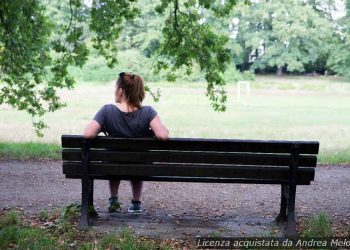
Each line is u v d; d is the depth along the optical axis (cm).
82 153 555
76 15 1171
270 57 7344
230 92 5444
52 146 1388
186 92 4981
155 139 548
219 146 548
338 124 2764
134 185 641
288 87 6025
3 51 1192
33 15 1191
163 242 525
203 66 1130
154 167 556
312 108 3850
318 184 972
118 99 586
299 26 7019
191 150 552
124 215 634
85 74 5884
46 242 501
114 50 1202
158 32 6131
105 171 559
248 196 840
